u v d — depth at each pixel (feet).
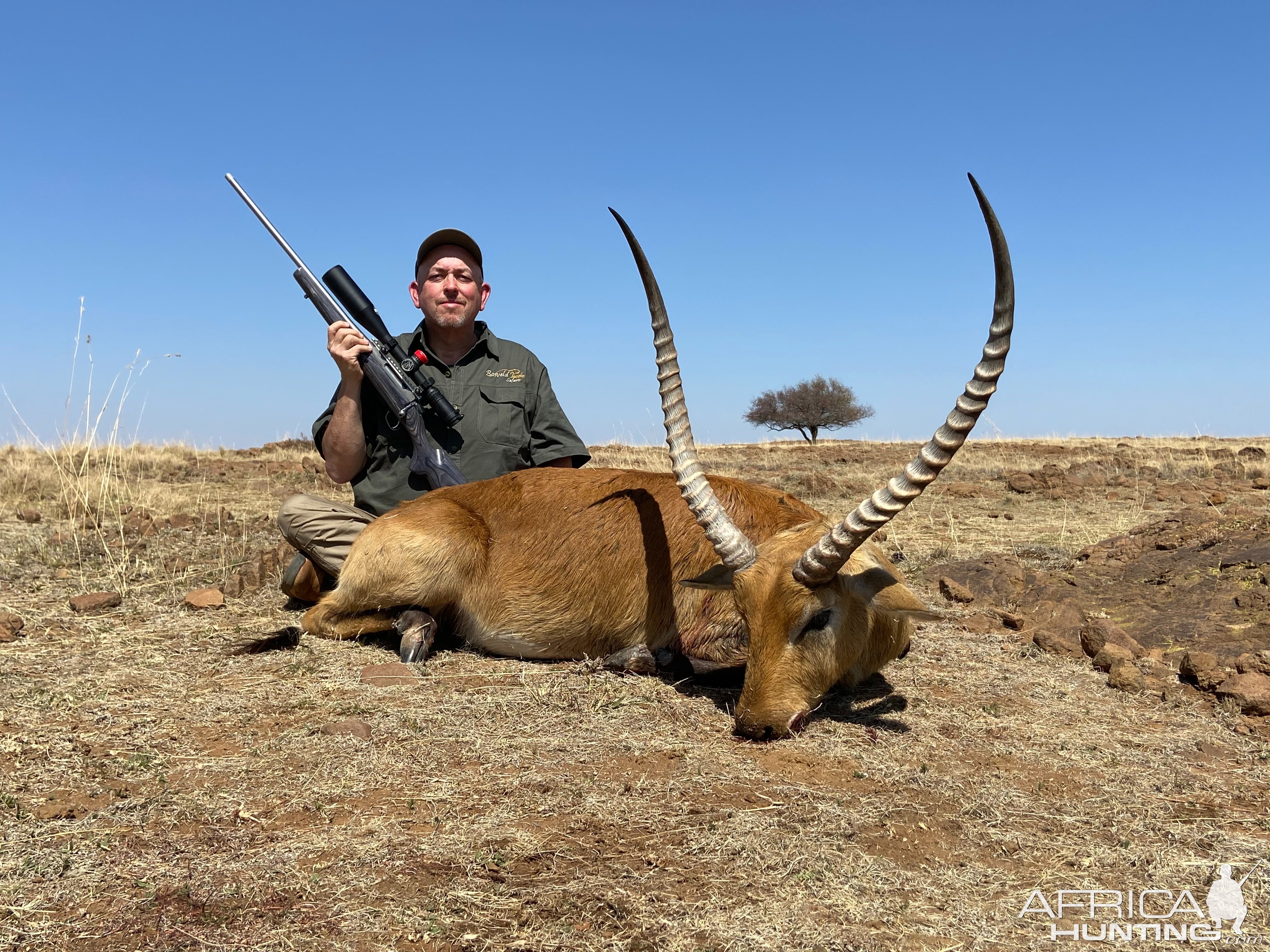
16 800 11.03
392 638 18.72
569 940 8.52
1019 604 22.98
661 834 10.62
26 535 29.40
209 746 12.93
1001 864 10.35
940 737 14.21
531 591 17.44
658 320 14.84
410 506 18.35
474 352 21.61
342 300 20.30
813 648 13.87
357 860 9.84
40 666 16.35
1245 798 12.34
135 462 53.47
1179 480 50.60
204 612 20.70
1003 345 12.04
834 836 10.66
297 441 80.69
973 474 56.90
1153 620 20.48
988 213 11.70
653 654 17.07
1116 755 13.70
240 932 8.58
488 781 11.96
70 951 8.28
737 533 14.62
